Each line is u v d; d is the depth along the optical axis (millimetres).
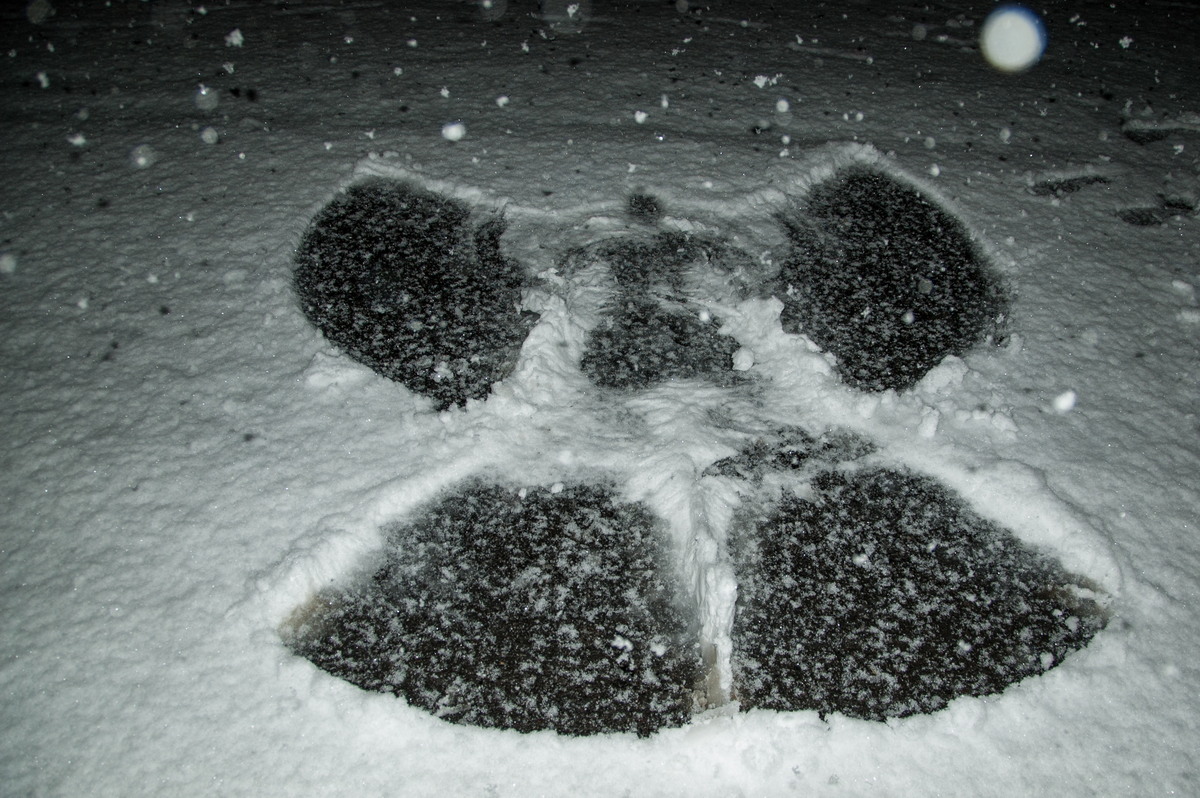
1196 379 1823
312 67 2854
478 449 1636
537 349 1777
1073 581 1503
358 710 1333
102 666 1362
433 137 2457
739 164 2387
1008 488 1589
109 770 1275
